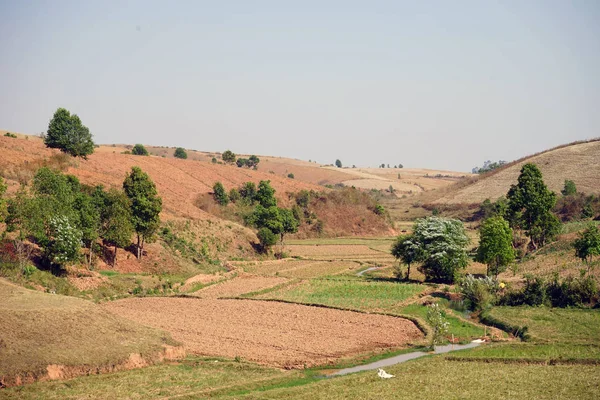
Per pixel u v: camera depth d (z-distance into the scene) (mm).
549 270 85000
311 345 52938
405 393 38719
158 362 47031
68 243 71625
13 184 91688
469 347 53906
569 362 47312
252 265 109125
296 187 179875
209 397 38875
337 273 102250
